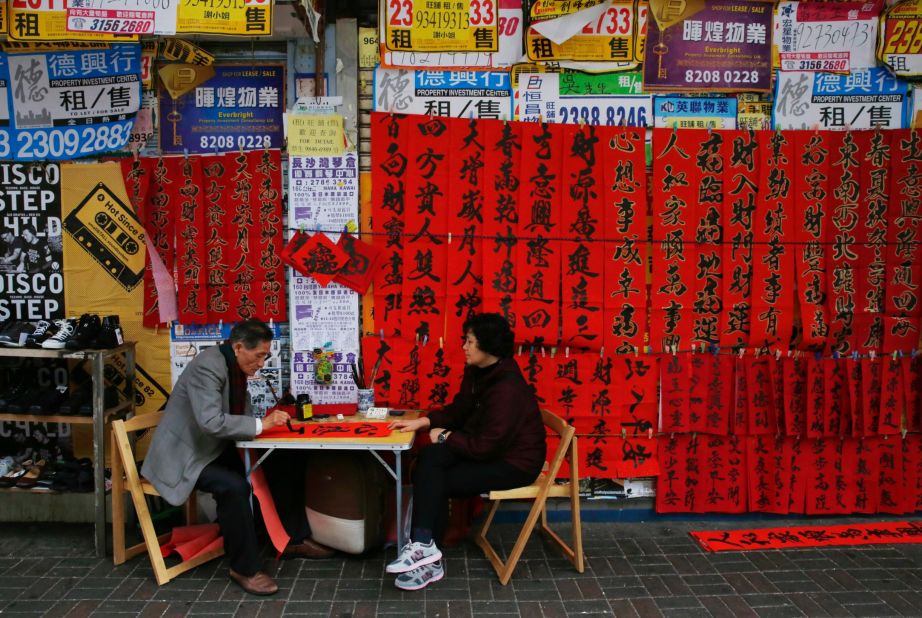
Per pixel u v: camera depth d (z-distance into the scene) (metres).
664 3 3.86
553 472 3.28
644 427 3.99
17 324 3.71
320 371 3.90
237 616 2.99
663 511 4.05
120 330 3.75
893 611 3.08
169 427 3.31
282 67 3.93
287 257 3.85
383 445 3.23
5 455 4.00
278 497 3.64
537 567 3.47
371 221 3.91
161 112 3.92
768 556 3.60
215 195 3.88
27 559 3.49
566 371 3.96
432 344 3.93
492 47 3.86
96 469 3.50
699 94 3.94
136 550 3.55
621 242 3.91
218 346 3.39
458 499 3.76
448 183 3.86
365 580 3.31
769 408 4.00
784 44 3.94
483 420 3.32
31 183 3.91
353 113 3.88
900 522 4.03
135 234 3.93
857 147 3.90
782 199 3.92
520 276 3.88
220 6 3.40
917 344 3.98
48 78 3.84
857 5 3.91
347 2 3.89
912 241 3.92
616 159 3.88
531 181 3.87
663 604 3.12
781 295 3.96
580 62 3.88
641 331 3.96
